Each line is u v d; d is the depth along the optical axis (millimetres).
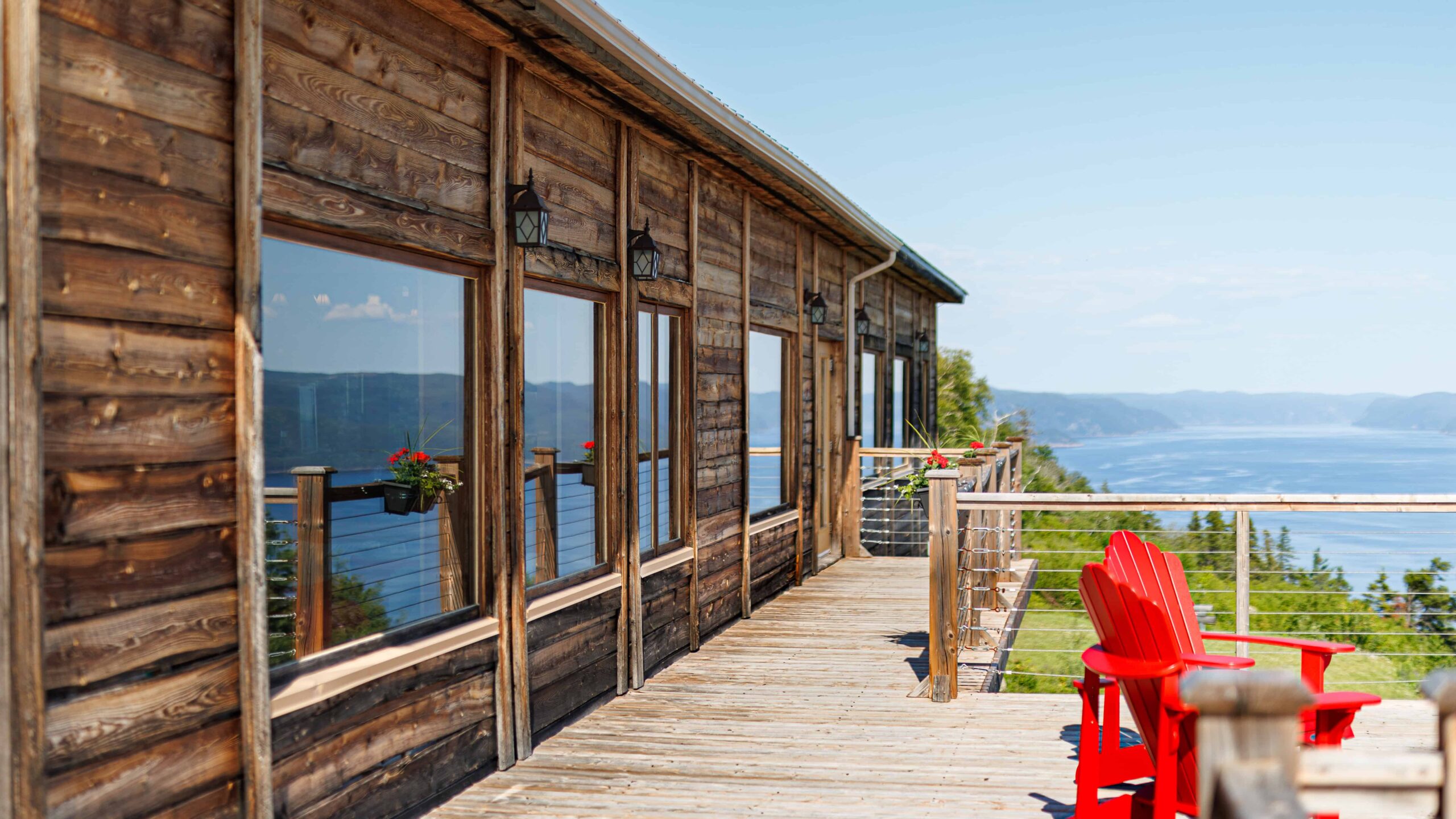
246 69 3279
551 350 5598
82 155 2805
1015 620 8312
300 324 3723
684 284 7293
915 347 16344
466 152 4648
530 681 5215
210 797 3219
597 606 5957
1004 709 5809
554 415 5625
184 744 3125
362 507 4062
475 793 4598
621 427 6262
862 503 12164
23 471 2598
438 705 4469
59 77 2744
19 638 2596
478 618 4836
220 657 3258
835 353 11867
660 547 7051
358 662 3928
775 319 9430
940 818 4215
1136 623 3586
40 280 2643
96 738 2822
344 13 3836
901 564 11391
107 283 2881
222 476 3277
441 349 4586
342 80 3826
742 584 8547
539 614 5277
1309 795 1854
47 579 2705
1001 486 9828
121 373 2922
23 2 2611
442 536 4609
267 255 3566
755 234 8969
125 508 2930
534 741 5258
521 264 5023
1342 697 3471
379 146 4039
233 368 3322
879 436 13883
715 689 6352
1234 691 1662
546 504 5531
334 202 3736
